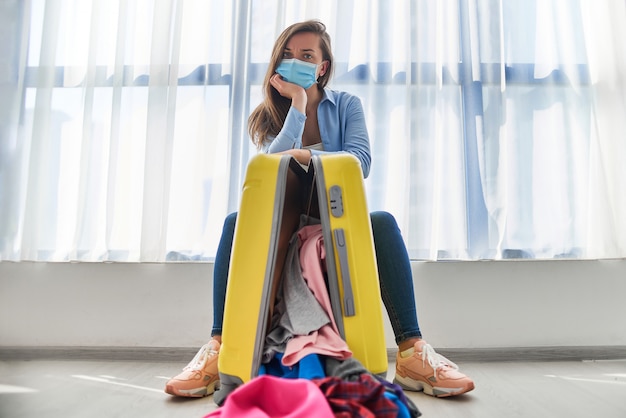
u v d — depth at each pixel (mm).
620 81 1639
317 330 780
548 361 1517
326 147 1270
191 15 1697
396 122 1641
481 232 1576
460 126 1631
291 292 859
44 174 1624
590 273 1580
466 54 1664
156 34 1657
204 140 1630
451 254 1576
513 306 1561
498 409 947
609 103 1632
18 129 1635
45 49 1660
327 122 1296
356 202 827
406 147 1601
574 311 1562
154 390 1127
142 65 1693
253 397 607
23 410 956
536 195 1610
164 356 1535
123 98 1662
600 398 1038
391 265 1053
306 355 735
